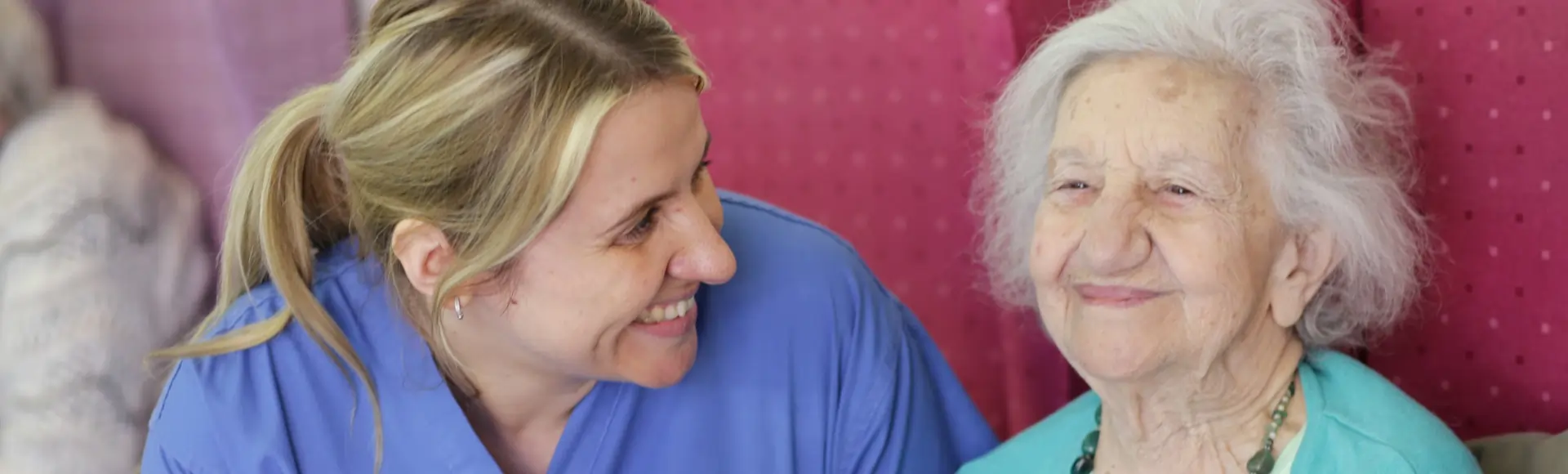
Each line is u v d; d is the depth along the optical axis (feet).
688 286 3.50
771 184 5.74
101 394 5.61
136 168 5.61
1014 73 3.95
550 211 3.10
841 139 5.54
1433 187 4.35
